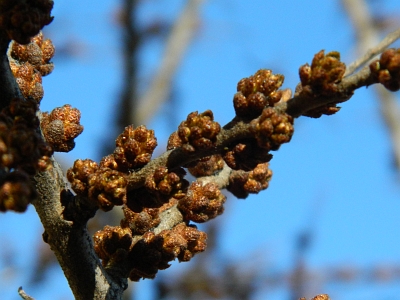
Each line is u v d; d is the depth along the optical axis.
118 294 0.23
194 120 0.21
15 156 0.19
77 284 0.23
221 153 0.22
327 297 0.23
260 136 0.21
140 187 0.22
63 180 0.22
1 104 0.21
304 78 0.21
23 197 0.19
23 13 0.20
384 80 0.20
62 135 0.22
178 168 0.22
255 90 0.21
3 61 0.21
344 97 0.21
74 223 0.22
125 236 0.23
